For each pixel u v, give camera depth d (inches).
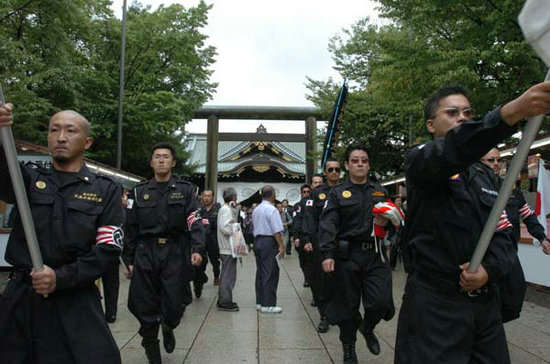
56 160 96.0
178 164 1020.5
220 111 1146.7
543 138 260.1
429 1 308.8
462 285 74.9
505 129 59.0
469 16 306.8
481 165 86.5
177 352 173.0
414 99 369.7
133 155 767.7
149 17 708.0
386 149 688.4
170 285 152.5
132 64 714.8
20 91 418.0
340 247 156.2
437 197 79.4
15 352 86.5
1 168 87.8
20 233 90.5
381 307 152.4
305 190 312.3
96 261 90.0
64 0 430.6
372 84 502.6
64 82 472.4
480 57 297.6
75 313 89.0
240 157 1409.9
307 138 1129.4
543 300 258.4
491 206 79.9
